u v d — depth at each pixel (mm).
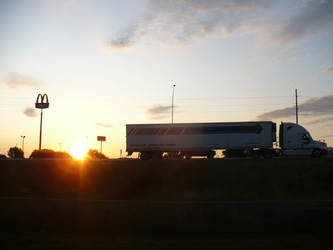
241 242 9617
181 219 10984
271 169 21359
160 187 19781
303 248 9016
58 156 47312
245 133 37562
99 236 10586
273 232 10805
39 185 20234
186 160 25391
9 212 11656
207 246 9242
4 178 20781
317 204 11016
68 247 9219
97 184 20344
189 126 38969
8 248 9156
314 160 23812
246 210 11016
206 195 17953
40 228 11398
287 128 36469
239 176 20578
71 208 11484
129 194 18938
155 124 39750
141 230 11031
